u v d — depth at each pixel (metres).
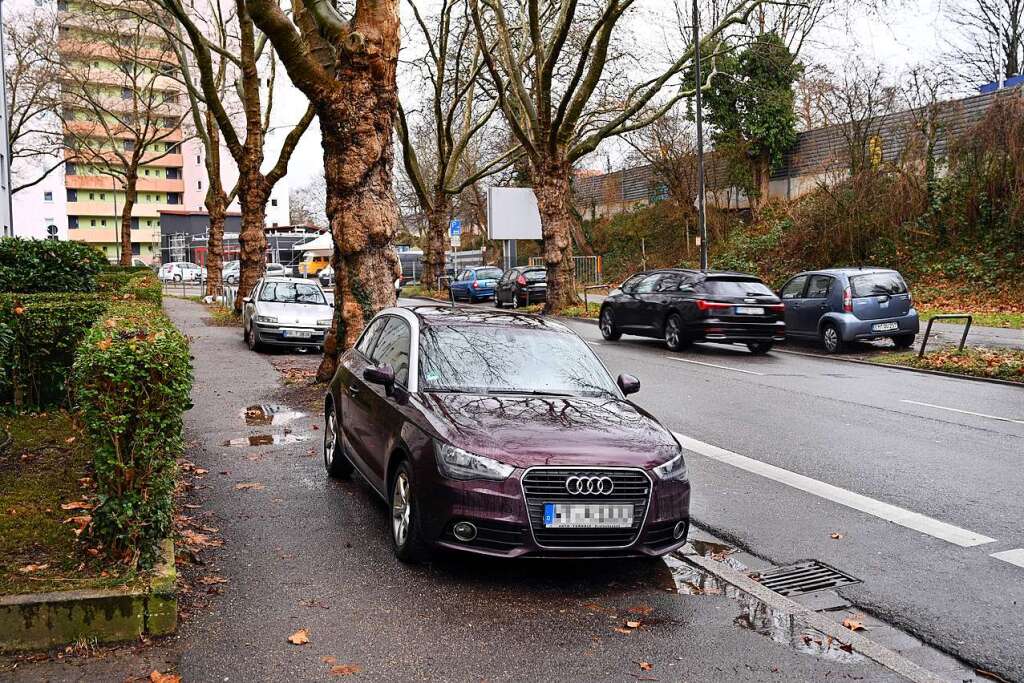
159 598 4.30
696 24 26.41
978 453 8.70
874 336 17.66
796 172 39.00
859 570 5.50
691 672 4.09
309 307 18.19
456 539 5.06
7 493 5.86
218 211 34.97
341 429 7.23
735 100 38.88
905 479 7.69
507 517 4.95
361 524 6.24
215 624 4.48
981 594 5.09
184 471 7.65
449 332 6.54
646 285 19.55
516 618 4.66
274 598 4.85
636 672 4.07
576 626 4.58
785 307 19.12
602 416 5.66
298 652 4.18
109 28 34.25
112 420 4.50
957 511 6.73
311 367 14.98
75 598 4.18
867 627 4.66
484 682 3.93
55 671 3.91
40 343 9.07
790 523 6.46
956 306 25.05
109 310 7.69
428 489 5.15
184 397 4.78
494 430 5.23
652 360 16.67
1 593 4.16
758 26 28.42
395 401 5.93
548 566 5.50
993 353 15.57
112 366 4.50
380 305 11.91
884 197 29.67
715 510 6.78
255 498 6.87
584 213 51.16
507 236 34.12
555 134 25.77
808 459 8.45
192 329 22.36
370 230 11.69
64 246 15.79
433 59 36.59
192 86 33.25
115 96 66.94
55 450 7.28
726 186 40.47
